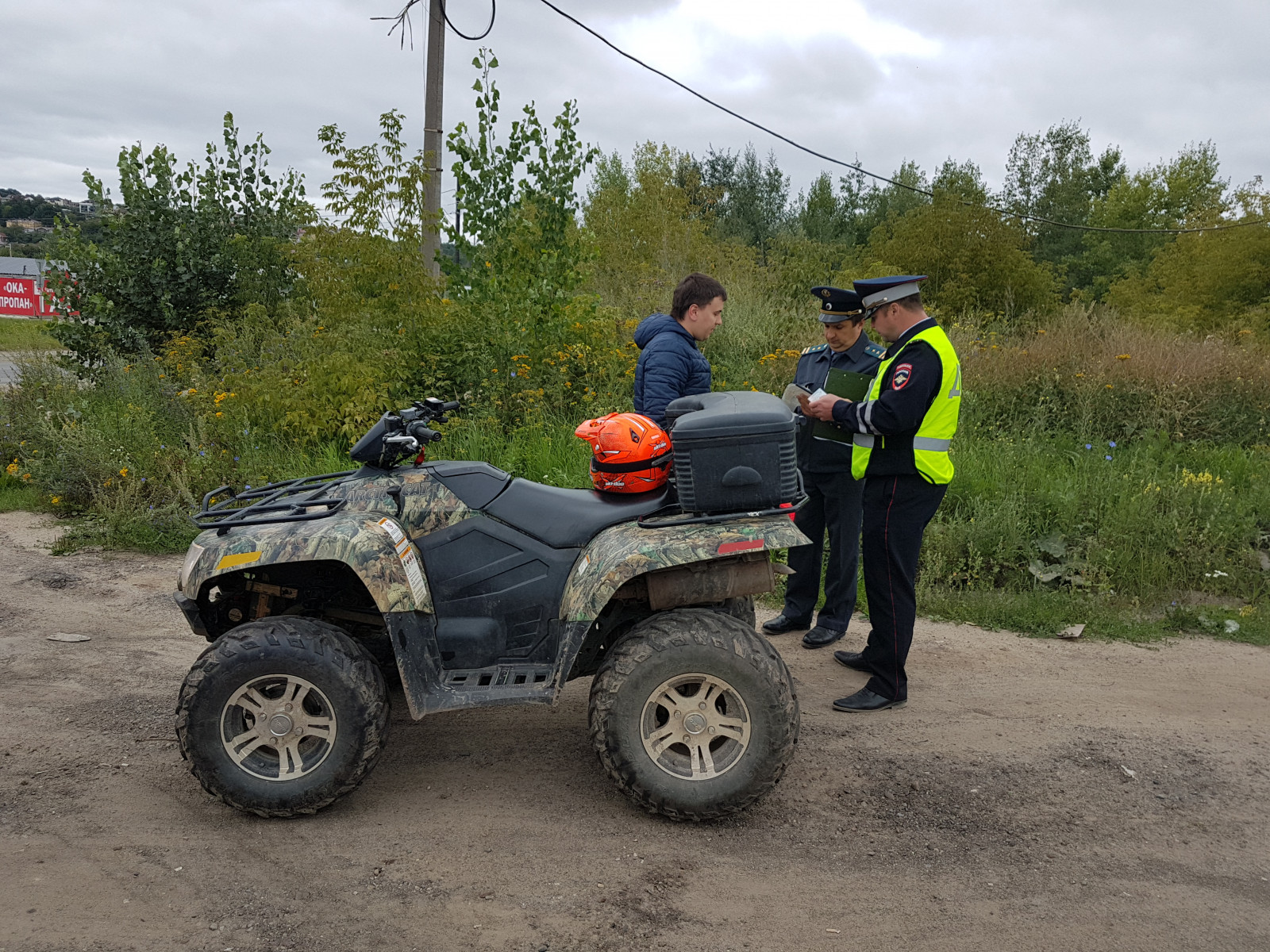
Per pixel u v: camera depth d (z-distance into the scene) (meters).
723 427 3.11
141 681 4.37
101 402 9.15
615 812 3.23
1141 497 6.53
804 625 5.23
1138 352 9.69
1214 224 19.92
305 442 8.28
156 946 2.45
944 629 5.38
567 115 10.03
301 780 3.07
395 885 2.76
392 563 3.11
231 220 12.46
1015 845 3.06
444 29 11.09
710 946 2.50
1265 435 8.88
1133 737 3.92
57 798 3.24
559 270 10.02
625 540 3.14
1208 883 2.85
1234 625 5.36
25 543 6.77
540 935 2.53
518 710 4.14
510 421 8.66
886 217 33.91
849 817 3.22
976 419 8.80
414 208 8.84
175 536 6.80
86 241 11.97
